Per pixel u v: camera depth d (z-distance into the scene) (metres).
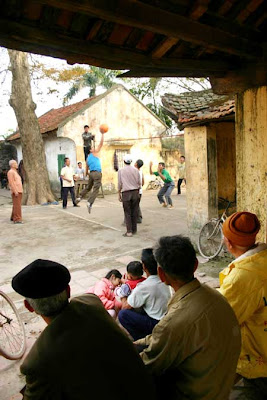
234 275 2.06
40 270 1.57
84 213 12.04
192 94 7.77
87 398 1.37
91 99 19.06
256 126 3.68
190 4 2.37
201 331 1.62
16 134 22.88
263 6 2.73
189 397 1.66
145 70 3.21
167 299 3.20
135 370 1.49
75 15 2.26
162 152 20.19
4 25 2.17
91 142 16.70
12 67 14.23
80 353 1.42
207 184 6.92
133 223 8.87
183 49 3.05
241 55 3.16
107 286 4.14
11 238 8.87
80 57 2.72
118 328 1.59
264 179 3.73
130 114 18.80
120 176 8.54
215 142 6.90
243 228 2.16
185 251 1.77
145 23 2.25
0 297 5.14
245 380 2.32
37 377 1.40
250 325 2.13
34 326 4.40
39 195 14.61
